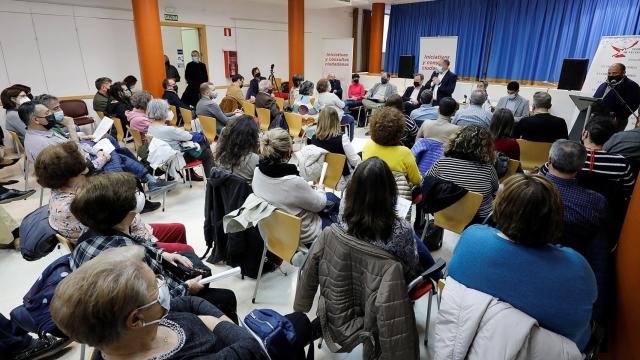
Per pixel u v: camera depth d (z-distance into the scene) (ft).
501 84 24.90
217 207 7.51
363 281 4.14
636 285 4.08
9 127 13.35
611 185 6.35
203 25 26.22
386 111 7.40
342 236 4.12
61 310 2.27
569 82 18.15
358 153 10.69
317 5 29.04
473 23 27.32
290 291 7.41
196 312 3.55
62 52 20.17
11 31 18.40
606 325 4.76
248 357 2.89
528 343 3.14
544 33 24.06
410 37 31.50
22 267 8.10
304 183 6.24
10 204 11.39
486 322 3.25
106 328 2.29
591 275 3.23
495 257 3.34
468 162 6.70
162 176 12.53
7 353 5.19
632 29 20.02
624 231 4.75
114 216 4.16
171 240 6.97
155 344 2.71
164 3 23.89
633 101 13.76
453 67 26.32
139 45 20.03
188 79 23.97
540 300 3.22
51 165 5.24
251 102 20.48
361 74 32.24
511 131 9.07
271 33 30.53
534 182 3.32
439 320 3.58
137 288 2.39
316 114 17.46
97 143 9.86
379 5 30.63
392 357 3.97
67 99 20.71
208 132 15.06
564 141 5.09
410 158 7.45
